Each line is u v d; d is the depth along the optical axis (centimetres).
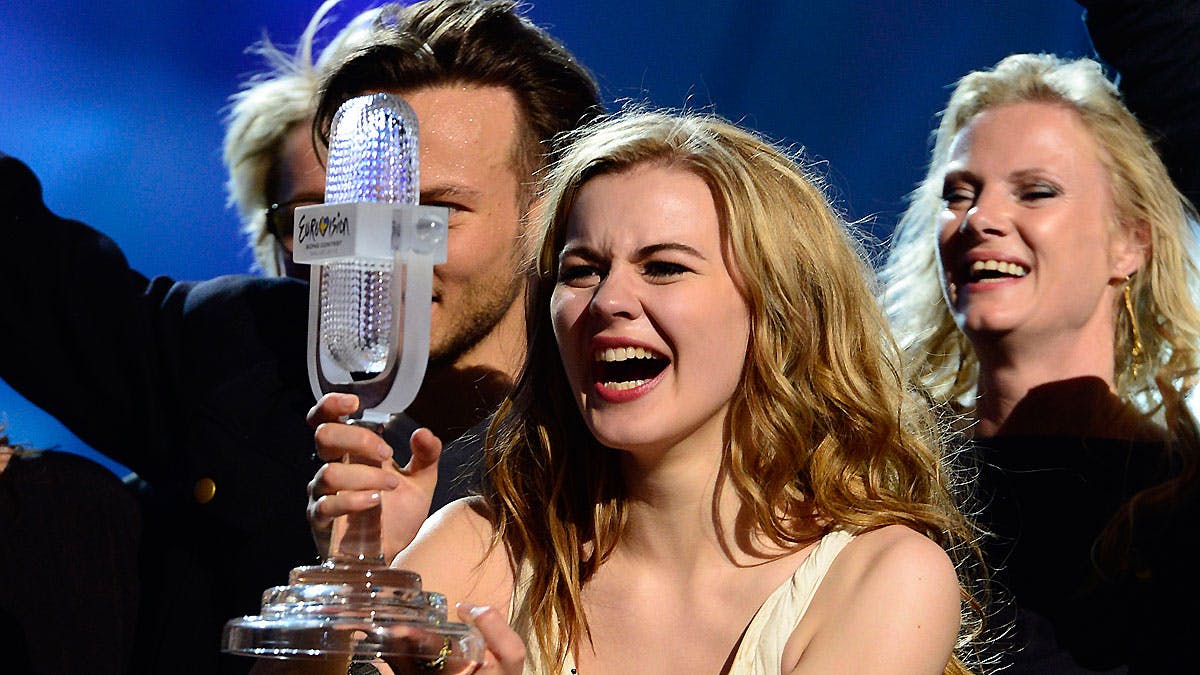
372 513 661
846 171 2012
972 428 1141
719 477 757
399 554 811
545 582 784
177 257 2045
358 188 661
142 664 980
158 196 2042
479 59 973
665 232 729
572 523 794
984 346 1127
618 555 784
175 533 1009
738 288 746
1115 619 1027
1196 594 1019
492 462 832
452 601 792
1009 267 1112
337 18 1900
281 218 1212
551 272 805
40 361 1073
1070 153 1115
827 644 689
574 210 759
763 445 754
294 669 696
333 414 662
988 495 1090
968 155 1148
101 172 2039
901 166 1989
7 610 955
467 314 974
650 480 758
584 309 743
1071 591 1041
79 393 1077
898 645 682
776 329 763
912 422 827
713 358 733
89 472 1010
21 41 2008
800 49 2019
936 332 1255
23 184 1108
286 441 1002
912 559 709
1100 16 1170
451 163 953
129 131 2030
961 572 915
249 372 1033
